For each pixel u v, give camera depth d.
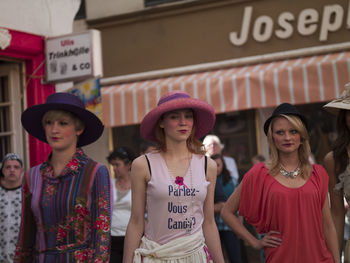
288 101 8.16
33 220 3.11
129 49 10.69
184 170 3.11
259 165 3.54
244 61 9.60
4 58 5.79
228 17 9.95
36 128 3.37
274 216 3.40
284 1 9.52
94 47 5.72
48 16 6.15
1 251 5.04
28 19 5.88
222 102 8.57
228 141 9.70
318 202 3.39
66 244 2.97
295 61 9.00
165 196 3.02
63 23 6.38
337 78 7.92
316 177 3.45
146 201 3.14
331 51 9.05
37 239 3.03
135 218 3.10
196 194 3.06
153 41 10.52
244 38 9.76
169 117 3.09
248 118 9.58
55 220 2.99
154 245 3.01
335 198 3.74
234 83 8.51
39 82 5.98
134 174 3.10
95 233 2.97
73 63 5.80
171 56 10.38
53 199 3.00
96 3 10.88
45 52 5.96
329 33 9.23
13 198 5.12
